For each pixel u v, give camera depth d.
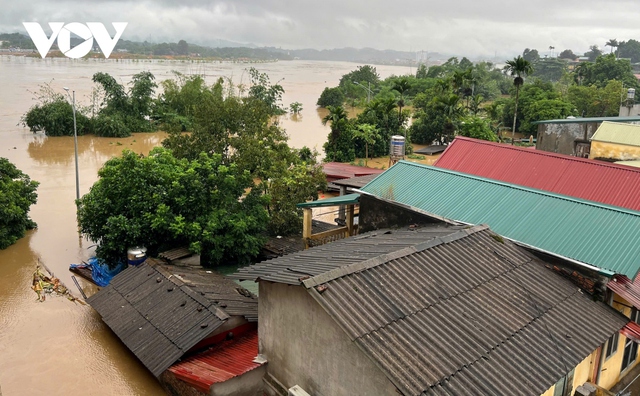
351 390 9.58
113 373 15.29
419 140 59.16
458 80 61.44
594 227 13.33
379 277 10.61
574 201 14.52
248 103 28.94
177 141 26.02
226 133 26.95
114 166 21.22
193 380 12.32
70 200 32.59
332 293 9.81
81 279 22.12
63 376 15.09
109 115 59.78
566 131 30.53
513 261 12.48
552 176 20.17
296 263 12.37
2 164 27.09
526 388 8.91
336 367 9.84
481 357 9.30
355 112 86.12
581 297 11.85
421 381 8.44
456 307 10.39
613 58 86.69
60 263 23.72
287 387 11.37
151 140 56.75
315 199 25.77
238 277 12.11
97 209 20.48
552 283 12.01
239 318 14.95
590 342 10.49
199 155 23.44
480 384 8.73
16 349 16.45
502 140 55.88
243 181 22.38
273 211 24.55
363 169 35.72
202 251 20.94
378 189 17.36
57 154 46.53
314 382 10.50
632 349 13.75
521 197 15.37
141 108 63.00
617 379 13.45
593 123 29.70
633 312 13.06
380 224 17.02
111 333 17.48
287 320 10.98
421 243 12.19
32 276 22.27
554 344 10.14
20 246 25.48
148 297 16.48
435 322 9.84
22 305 19.56
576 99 71.25
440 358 9.02
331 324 9.79
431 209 15.79
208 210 21.00
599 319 11.26
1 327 17.86
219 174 21.44
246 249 21.22
